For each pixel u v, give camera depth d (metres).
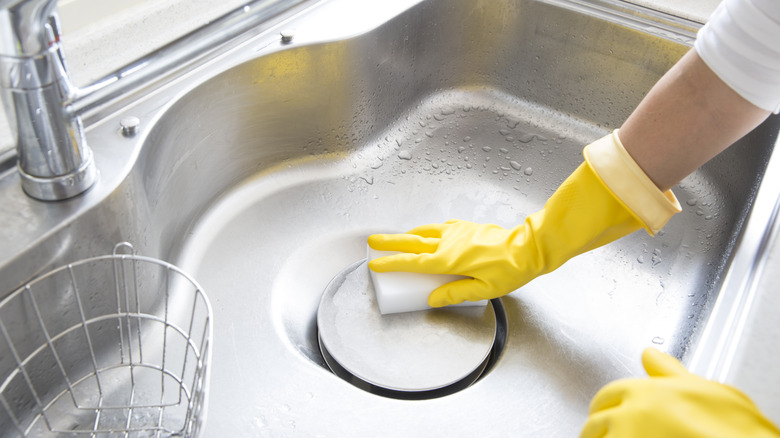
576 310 0.75
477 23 0.99
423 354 0.69
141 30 0.75
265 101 0.82
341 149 0.93
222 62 0.75
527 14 0.96
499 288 0.70
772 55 0.48
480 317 0.73
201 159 0.77
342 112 0.90
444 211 0.89
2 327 0.47
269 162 0.88
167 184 0.69
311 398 0.63
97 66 0.69
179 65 0.73
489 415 0.62
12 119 0.49
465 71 1.03
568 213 0.64
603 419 0.36
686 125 0.55
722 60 0.51
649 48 0.88
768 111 0.53
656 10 0.89
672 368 0.38
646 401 0.34
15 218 0.52
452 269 0.71
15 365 0.52
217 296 0.73
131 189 0.59
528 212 0.89
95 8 0.75
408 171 0.94
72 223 0.52
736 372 0.39
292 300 0.76
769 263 0.48
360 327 0.72
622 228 0.63
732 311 0.45
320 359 0.71
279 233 0.83
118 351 0.63
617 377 0.67
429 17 0.94
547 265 0.67
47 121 0.49
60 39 0.48
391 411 0.62
